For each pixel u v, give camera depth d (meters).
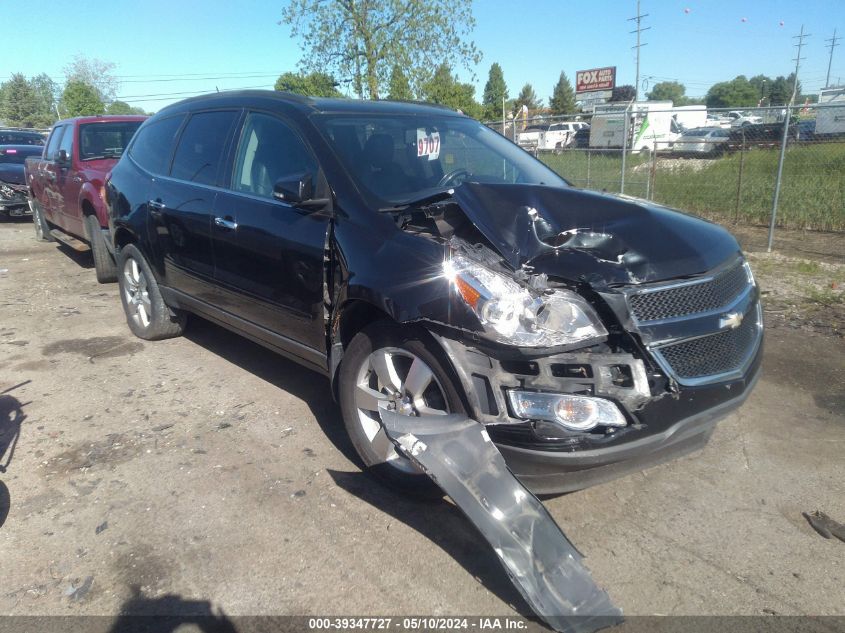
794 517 3.17
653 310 2.77
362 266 3.18
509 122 15.03
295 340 3.84
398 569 2.82
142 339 5.68
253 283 4.03
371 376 3.37
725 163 12.69
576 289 2.79
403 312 2.93
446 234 3.12
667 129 21.58
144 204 5.07
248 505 3.27
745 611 2.58
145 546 2.97
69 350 5.46
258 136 4.18
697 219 3.50
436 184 3.81
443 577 2.78
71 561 2.88
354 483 3.46
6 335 5.85
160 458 3.72
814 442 3.85
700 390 2.82
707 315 2.86
